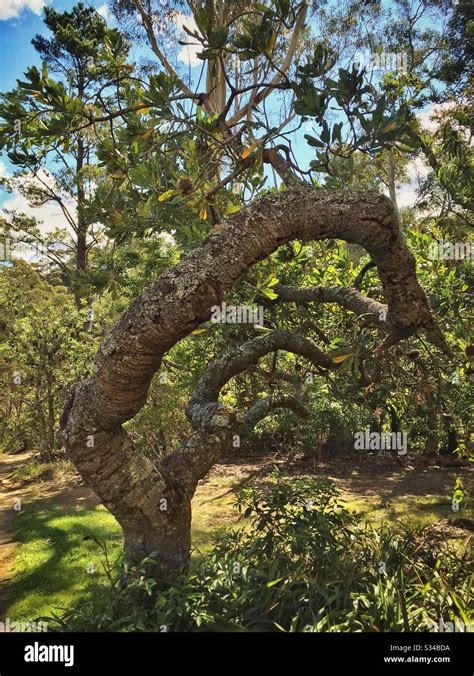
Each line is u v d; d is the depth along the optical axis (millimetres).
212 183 3080
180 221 3584
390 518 8172
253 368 5398
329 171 2895
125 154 3439
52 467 14484
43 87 2842
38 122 3100
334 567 3805
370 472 12422
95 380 2914
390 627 3055
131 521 3273
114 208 3492
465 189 4680
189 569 3426
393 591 3361
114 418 3006
